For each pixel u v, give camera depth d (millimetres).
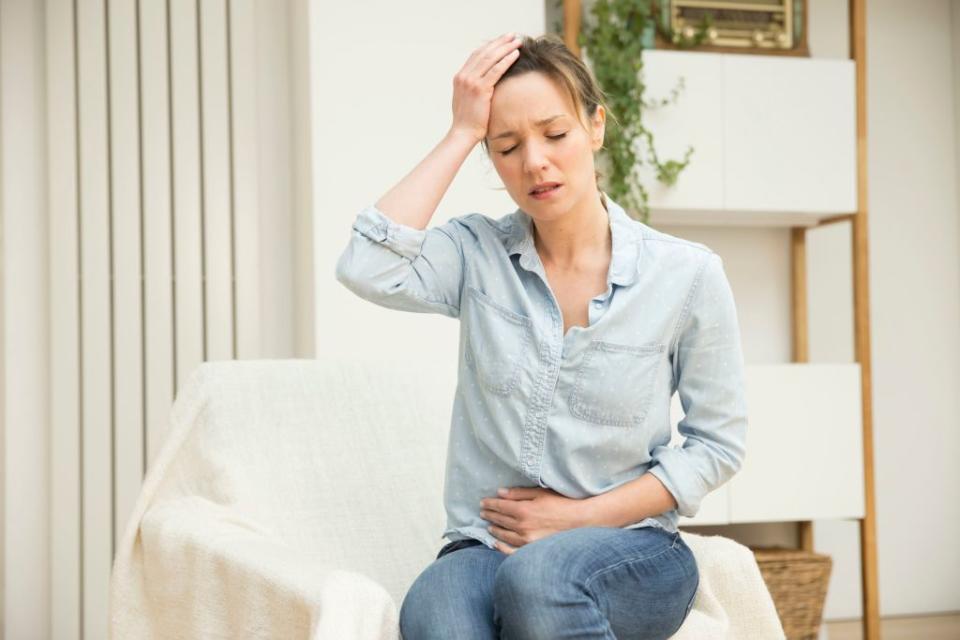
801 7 3566
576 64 1458
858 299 3533
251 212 3299
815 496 3461
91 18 3180
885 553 3988
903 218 4055
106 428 3189
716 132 3408
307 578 1283
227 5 3303
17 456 3189
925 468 4039
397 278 1495
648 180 3348
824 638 3432
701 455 1469
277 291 3359
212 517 1668
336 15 3098
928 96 4090
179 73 3232
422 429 1957
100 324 3188
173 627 1645
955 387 4086
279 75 3377
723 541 1535
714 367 1479
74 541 3164
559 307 1469
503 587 1245
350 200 3092
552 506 1416
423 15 3166
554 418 1438
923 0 4098
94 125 3182
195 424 1820
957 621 3885
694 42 3447
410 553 1845
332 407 1898
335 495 1829
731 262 3863
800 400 3465
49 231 3182
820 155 3488
